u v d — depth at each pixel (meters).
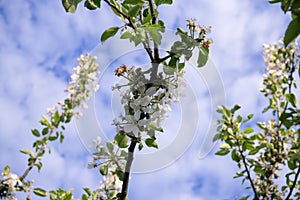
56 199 1.47
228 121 1.55
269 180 1.59
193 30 1.03
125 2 1.06
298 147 1.51
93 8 1.09
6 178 1.53
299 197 1.56
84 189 1.31
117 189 1.28
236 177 1.62
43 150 1.62
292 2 0.73
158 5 1.11
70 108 1.61
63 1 1.04
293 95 1.41
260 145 1.61
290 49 1.69
